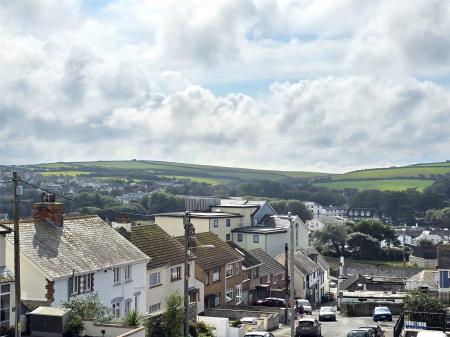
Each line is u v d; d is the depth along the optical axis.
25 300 38.62
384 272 123.06
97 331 36.06
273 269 86.38
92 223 50.25
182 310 42.88
